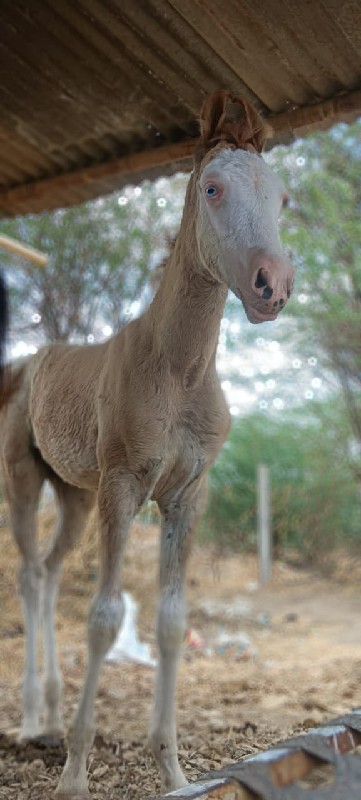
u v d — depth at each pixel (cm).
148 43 369
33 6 359
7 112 434
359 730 166
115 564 295
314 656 621
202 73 385
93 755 353
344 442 995
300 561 1084
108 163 462
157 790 308
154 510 736
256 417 1183
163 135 443
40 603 406
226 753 354
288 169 888
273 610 839
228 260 254
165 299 298
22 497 402
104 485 301
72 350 386
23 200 511
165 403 293
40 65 396
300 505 1080
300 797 143
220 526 1098
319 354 910
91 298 1042
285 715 432
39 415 375
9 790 313
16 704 466
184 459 303
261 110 404
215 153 271
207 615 790
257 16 336
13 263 1024
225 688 506
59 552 413
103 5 349
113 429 300
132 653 589
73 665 576
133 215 1056
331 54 355
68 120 437
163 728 298
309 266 841
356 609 842
